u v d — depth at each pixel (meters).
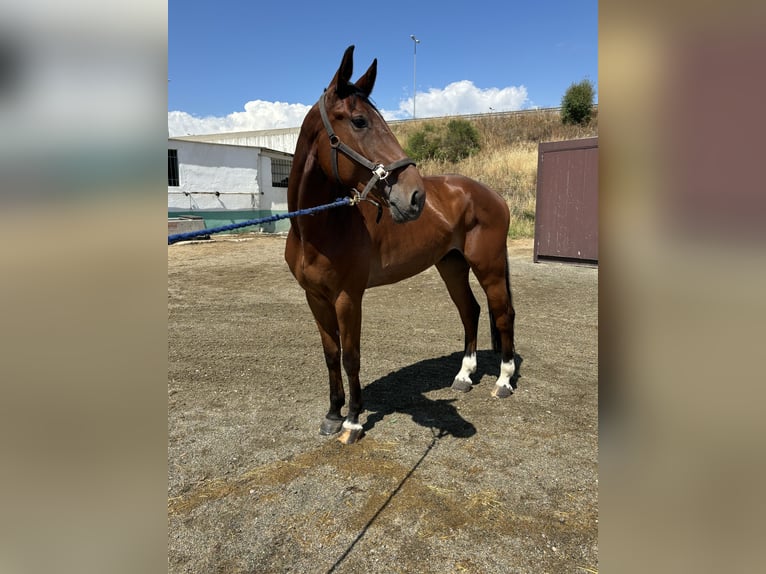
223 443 2.62
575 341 4.49
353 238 2.36
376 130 2.06
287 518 2.00
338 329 2.66
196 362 3.93
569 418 2.93
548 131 22.36
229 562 1.77
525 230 12.16
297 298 6.29
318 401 3.20
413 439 2.67
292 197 2.40
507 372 3.31
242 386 3.45
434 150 20.61
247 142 24.53
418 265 2.98
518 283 7.05
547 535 1.89
